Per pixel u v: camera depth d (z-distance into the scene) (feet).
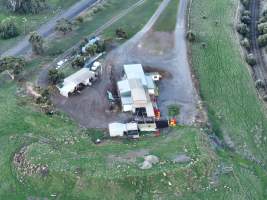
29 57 392.47
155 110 333.21
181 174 279.90
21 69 367.66
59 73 357.82
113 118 328.90
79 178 276.82
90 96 347.56
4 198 272.51
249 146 314.14
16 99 345.92
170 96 350.02
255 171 296.10
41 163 285.43
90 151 299.38
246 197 275.80
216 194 275.59
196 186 278.46
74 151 299.17
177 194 273.95
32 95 348.79
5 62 367.66
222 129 325.62
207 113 336.49
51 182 278.26
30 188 277.64
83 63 379.35
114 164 285.23
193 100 347.15
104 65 379.14
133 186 274.57
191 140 306.35
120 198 271.28
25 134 315.37
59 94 349.00
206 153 296.71
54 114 331.98
